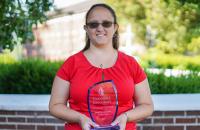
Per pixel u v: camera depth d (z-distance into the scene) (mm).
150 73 5387
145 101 2516
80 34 16812
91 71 2395
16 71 5125
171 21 12625
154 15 12859
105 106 2354
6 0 5305
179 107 3934
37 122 4121
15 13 5488
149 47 13688
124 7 13453
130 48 13914
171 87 4930
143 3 13148
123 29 13914
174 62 12414
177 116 3963
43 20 5934
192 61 12484
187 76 5684
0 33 5500
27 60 6109
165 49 13109
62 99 2465
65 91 2465
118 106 2375
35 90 5051
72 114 2375
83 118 2330
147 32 13578
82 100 2363
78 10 16859
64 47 17219
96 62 2428
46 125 4113
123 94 2369
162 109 3941
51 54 17156
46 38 17141
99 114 2352
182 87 4980
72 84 2398
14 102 4160
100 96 2348
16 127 4156
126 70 2434
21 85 5070
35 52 16781
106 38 2420
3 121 4164
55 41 17234
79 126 2441
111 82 2363
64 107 2432
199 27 12227
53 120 4098
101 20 2398
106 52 2469
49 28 17156
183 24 12453
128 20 13562
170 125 3973
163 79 5000
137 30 13648
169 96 4344
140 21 13461
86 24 2447
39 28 17047
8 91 5102
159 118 3969
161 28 12891
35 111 4105
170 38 12898
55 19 17078
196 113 3961
